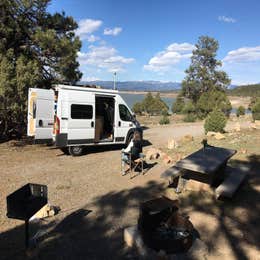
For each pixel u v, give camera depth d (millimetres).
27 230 4977
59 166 10750
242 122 29953
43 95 12219
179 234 5000
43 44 14641
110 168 10539
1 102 13500
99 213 6625
